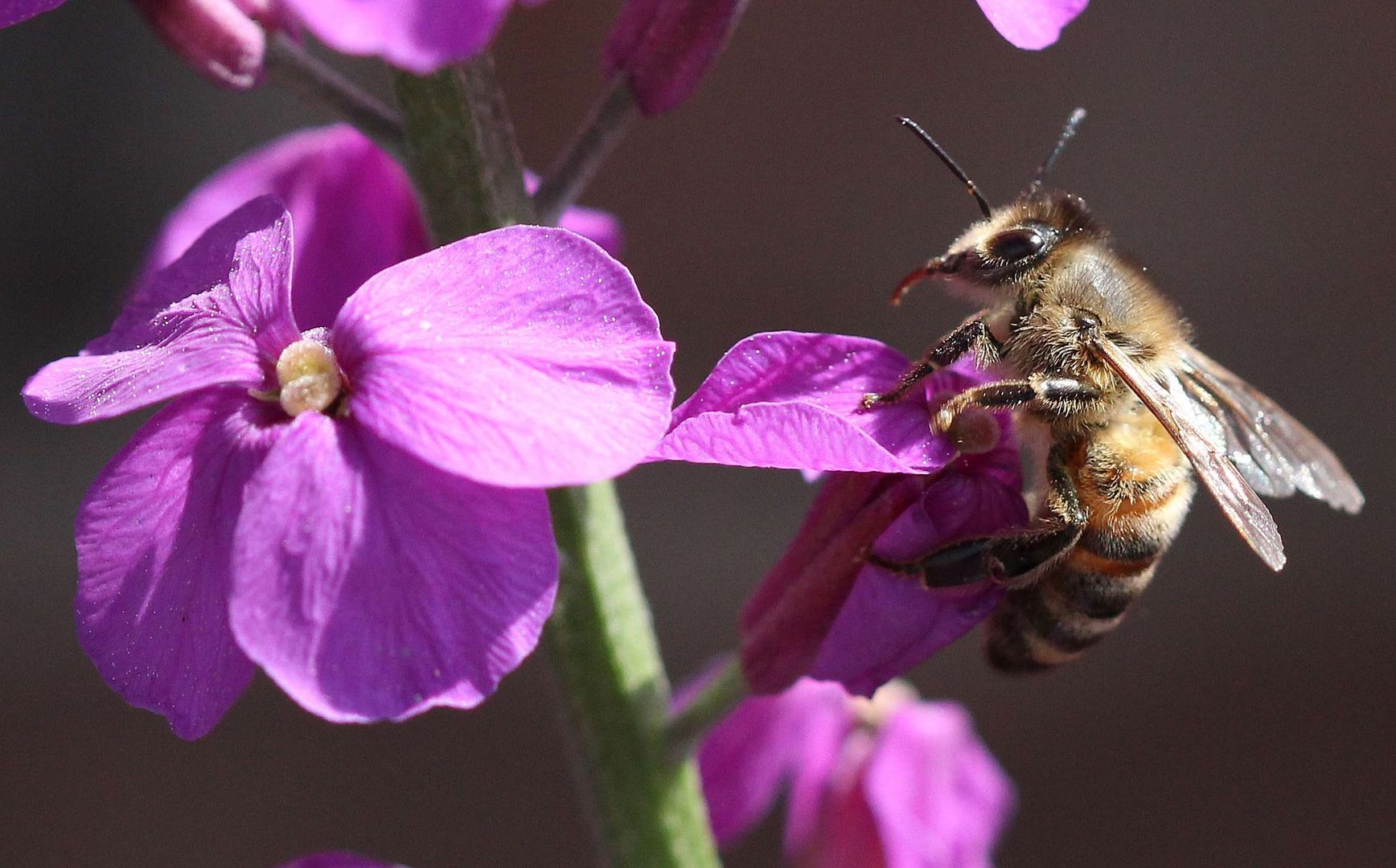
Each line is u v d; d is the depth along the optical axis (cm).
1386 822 25
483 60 17
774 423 16
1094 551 17
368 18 15
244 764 26
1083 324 17
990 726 26
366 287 16
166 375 16
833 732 18
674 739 17
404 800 26
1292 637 26
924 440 16
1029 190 17
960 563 17
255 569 16
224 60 17
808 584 17
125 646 16
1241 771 26
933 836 18
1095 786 26
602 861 17
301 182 18
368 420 16
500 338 16
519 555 16
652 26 17
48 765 26
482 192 17
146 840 25
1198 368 18
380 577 16
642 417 16
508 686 26
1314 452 18
